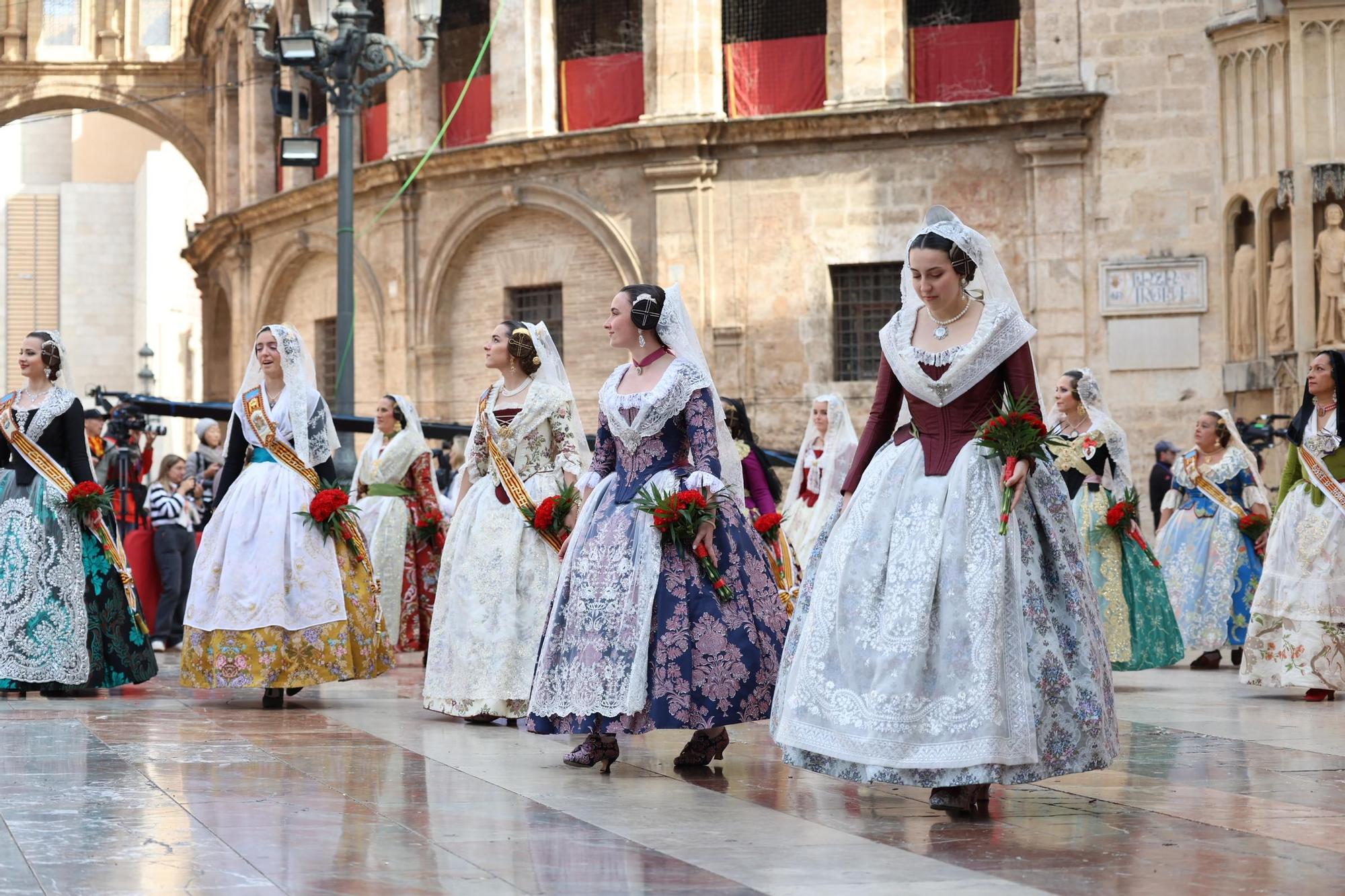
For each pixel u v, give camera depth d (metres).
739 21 25.42
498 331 9.12
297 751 7.41
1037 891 4.45
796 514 14.70
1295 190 22.31
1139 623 11.57
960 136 24.16
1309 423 10.83
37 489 10.05
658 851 5.05
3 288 53.72
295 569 9.59
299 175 30.86
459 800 6.04
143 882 4.41
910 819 5.71
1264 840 5.30
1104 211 23.67
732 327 24.72
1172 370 23.42
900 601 5.75
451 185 26.67
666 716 6.78
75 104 35.91
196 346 52.34
